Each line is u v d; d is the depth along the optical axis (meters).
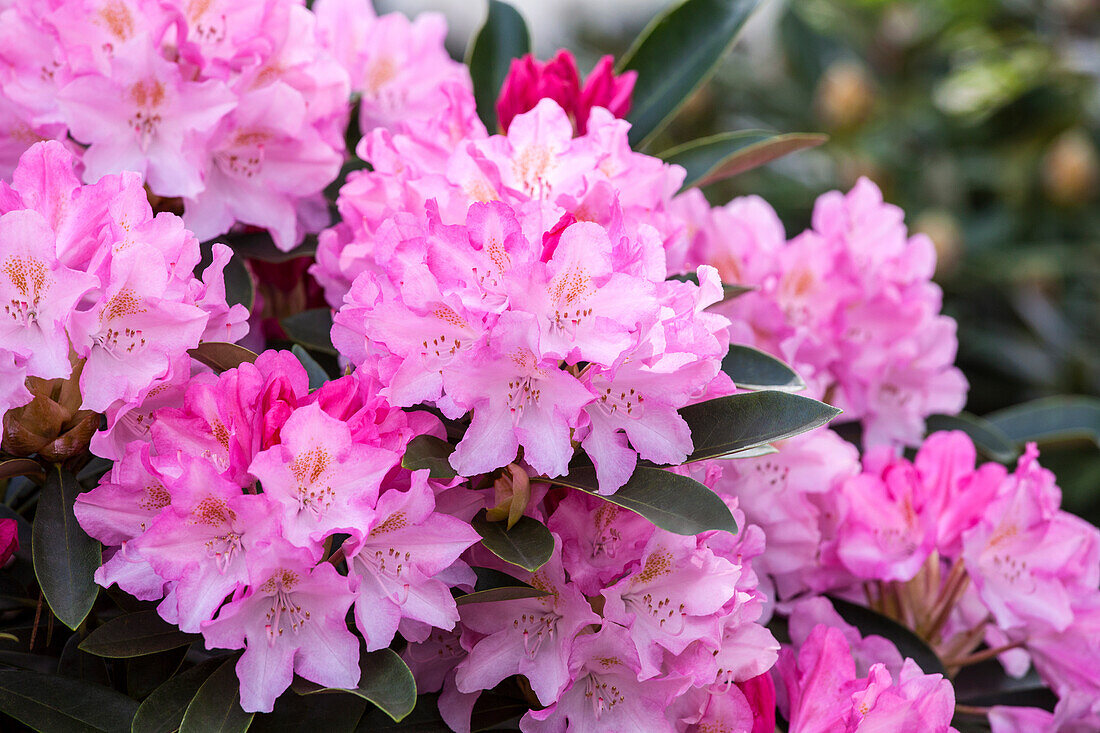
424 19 1.24
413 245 0.96
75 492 0.98
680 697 1.00
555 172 1.00
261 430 0.94
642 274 0.96
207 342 0.98
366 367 0.96
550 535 0.96
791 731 1.04
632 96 1.21
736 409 0.99
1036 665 1.13
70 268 0.94
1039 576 1.11
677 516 0.95
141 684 0.99
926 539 1.09
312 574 0.92
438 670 1.00
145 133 1.04
